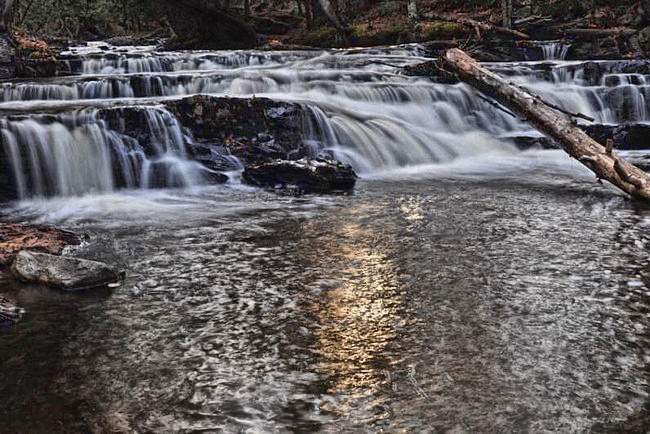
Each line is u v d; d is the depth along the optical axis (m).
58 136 8.74
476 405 3.01
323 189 8.70
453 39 23.28
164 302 4.43
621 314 4.06
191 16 27.89
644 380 3.22
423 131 11.78
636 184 7.57
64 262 4.89
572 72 15.84
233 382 3.29
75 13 47.84
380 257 5.39
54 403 3.12
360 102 12.58
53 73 16.41
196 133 9.81
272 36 29.17
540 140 11.98
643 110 14.27
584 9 23.42
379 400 3.08
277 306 4.32
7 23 16.17
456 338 3.75
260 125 10.26
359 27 26.14
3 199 8.27
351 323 4.01
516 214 6.94
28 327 4.04
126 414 3.01
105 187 9.02
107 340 3.83
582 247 5.59
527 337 3.74
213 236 6.24
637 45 20.83
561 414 2.92
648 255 5.33
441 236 6.04
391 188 8.76
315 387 3.22
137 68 17.42
